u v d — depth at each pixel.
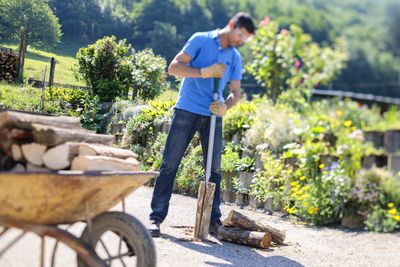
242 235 5.15
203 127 5.11
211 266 4.20
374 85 42.03
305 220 7.34
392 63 44.81
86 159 3.08
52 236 2.94
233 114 8.58
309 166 7.71
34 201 2.85
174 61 4.79
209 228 5.38
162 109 9.12
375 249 6.28
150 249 3.12
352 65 42.66
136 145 8.86
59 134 3.05
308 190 7.47
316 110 11.79
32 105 7.52
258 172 7.84
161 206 4.94
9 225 2.95
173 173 4.98
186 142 5.02
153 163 8.38
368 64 43.50
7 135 2.98
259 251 5.06
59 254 3.84
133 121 8.97
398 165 8.90
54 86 8.03
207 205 4.98
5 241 3.90
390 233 7.25
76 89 8.46
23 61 7.53
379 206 7.59
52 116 3.61
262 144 8.12
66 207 3.01
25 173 2.72
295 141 8.20
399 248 6.47
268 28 12.61
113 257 3.28
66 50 8.18
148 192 7.20
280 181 7.73
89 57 8.64
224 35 4.89
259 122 8.31
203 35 4.86
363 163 8.59
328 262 5.20
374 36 48.62
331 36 37.75
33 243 3.97
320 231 6.93
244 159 8.02
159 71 9.70
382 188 7.79
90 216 3.08
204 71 4.69
